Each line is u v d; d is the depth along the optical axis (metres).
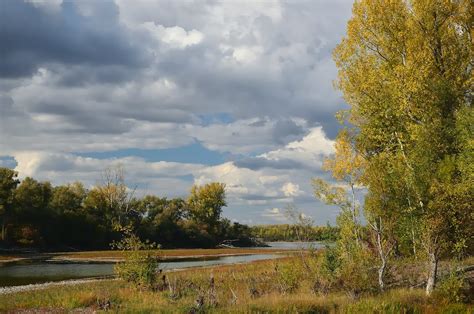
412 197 20.75
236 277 30.81
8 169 86.62
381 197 21.16
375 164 21.62
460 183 19.61
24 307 21.59
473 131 20.38
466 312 17.39
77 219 94.94
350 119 24.44
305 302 18.48
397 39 25.91
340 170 23.67
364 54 26.31
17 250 80.44
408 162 20.95
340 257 23.03
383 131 22.81
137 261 27.91
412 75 22.88
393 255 23.91
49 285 33.84
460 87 25.17
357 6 26.47
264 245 143.00
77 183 111.94
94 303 22.03
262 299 19.89
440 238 19.73
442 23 26.00
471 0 25.88
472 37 25.81
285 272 24.33
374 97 24.06
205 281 29.22
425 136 20.84
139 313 18.50
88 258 68.31
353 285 21.02
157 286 27.30
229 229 136.25
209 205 127.31
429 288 19.66
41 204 93.50
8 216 85.38
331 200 23.64
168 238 114.00
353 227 23.34
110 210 102.00
